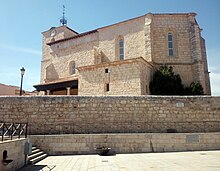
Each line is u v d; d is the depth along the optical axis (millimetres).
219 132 15242
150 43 26562
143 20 28125
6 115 16172
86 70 25625
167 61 27281
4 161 8125
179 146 14234
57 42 36719
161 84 24250
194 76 26422
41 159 11953
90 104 16297
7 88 37344
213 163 9570
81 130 15953
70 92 31172
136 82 22047
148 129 16000
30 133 15828
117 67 23531
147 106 16297
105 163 10258
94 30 32219
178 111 16297
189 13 27953
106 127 16000
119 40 30359
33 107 16266
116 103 16328
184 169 8430
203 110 16359
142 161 10562
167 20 28312
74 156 13039
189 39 27750
